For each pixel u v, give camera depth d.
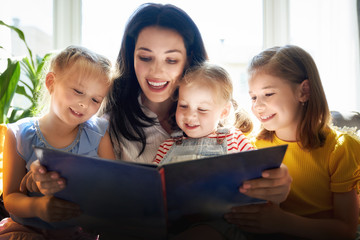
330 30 2.00
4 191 0.96
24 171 0.99
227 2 2.01
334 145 0.90
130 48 1.11
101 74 0.97
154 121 1.13
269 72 0.93
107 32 1.99
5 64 1.69
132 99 1.13
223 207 0.74
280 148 0.69
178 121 1.04
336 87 1.99
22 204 0.84
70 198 0.73
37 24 1.97
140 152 1.09
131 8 1.97
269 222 0.77
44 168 0.72
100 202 0.71
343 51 1.97
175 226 0.73
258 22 2.06
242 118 1.18
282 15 2.06
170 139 1.10
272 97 0.93
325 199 0.92
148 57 1.05
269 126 0.96
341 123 1.29
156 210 0.67
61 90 0.94
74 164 0.67
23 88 1.47
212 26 2.02
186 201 0.70
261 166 0.71
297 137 0.95
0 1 1.76
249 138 1.11
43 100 1.09
